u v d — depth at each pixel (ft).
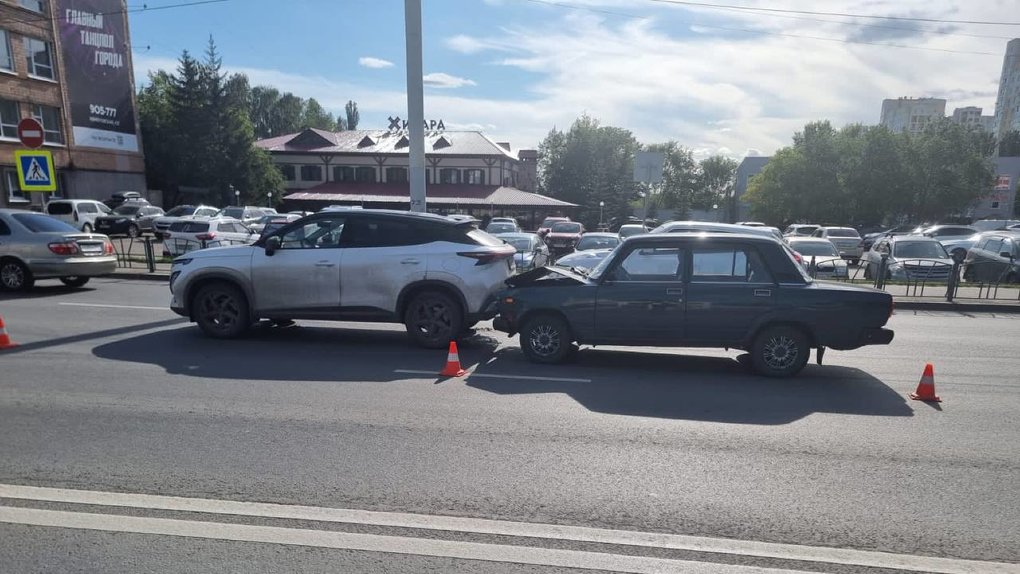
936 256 59.52
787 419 17.88
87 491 12.49
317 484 13.00
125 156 124.26
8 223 41.96
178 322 31.89
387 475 13.51
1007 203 190.39
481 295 26.43
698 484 13.30
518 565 10.14
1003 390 21.54
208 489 12.67
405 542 10.78
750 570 10.11
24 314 33.91
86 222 95.30
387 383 21.11
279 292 27.12
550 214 182.91
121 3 121.19
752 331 22.65
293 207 175.52
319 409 18.01
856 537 11.19
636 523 11.57
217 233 73.36
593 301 23.67
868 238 126.21
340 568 9.95
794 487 13.20
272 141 191.42
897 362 26.03
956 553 10.68
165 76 188.55
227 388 20.06
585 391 20.54
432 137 184.55
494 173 174.29
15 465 13.71
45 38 105.81
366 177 179.32
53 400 18.44
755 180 204.74
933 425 17.49
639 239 23.91
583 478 13.51
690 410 18.62
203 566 9.92
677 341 23.35
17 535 10.79
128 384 20.31
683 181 313.12
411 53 42.24
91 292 43.21
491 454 14.78
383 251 26.73
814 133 163.73
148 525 11.20
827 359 26.55
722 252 23.16
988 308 42.50
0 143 97.35
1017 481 13.64
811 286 22.63
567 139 268.21
